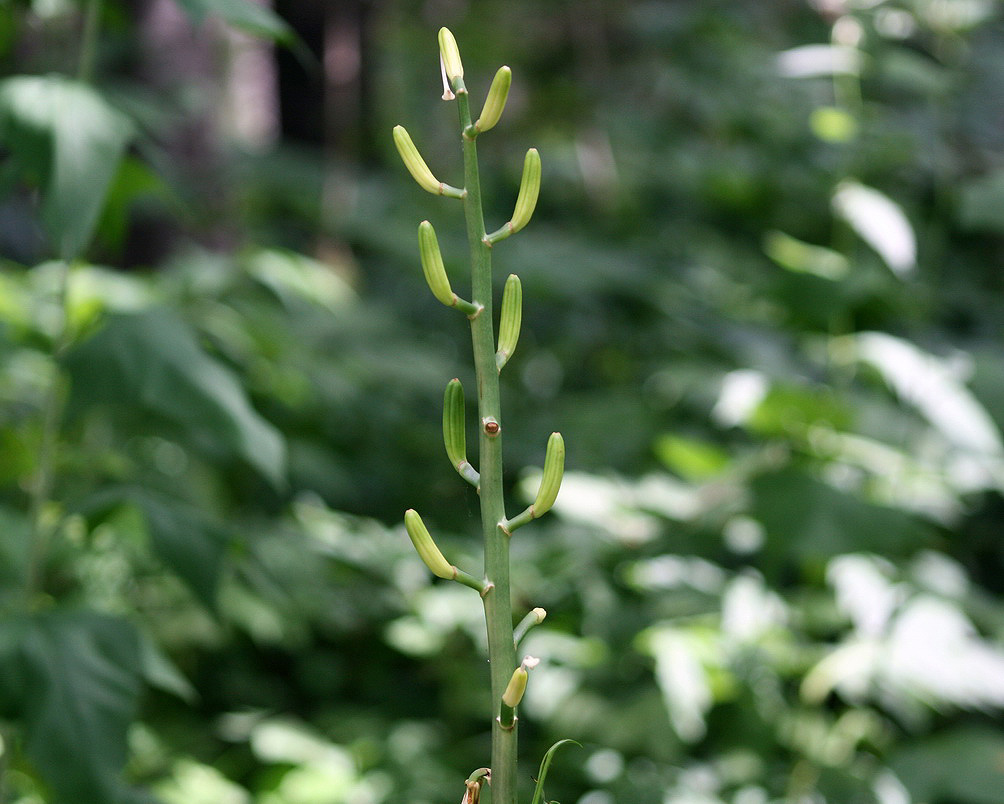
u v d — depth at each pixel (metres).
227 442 1.31
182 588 2.14
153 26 2.95
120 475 2.00
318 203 4.06
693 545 2.15
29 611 1.30
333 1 4.70
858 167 2.42
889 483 2.12
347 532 2.48
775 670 2.07
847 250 2.26
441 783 2.12
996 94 3.29
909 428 2.31
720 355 3.04
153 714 2.26
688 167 4.01
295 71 4.81
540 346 3.84
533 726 2.28
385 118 5.48
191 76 3.03
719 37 4.49
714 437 3.02
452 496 3.12
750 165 3.93
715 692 2.05
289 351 2.28
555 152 4.46
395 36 5.66
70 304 1.58
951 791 1.82
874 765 2.11
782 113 4.04
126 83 2.91
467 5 5.71
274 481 1.34
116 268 2.96
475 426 3.21
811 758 2.03
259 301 2.18
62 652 1.26
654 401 3.13
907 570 2.13
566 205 4.44
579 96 5.11
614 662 2.11
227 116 3.92
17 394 1.93
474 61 5.66
